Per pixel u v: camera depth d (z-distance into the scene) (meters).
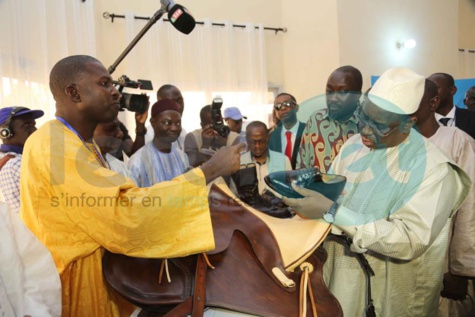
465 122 2.25
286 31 5.00
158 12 1.55
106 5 4.23
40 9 3.13
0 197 1.96
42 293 0.85
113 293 1.04
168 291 0.88
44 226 0.94
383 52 4.80
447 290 1.79
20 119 1.76
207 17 4.68
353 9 4.54
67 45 3.42
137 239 0.86
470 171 1.68
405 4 5.00
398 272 1.15
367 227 0.98
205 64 4.53
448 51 5.50
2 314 0.76
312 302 0.85
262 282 0.85
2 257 0.80
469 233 1.68
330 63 4.52
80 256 0.95
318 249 1.00
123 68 4.26
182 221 0.86
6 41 2.79
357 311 1.15
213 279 0.85
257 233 0.90
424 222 1.00
